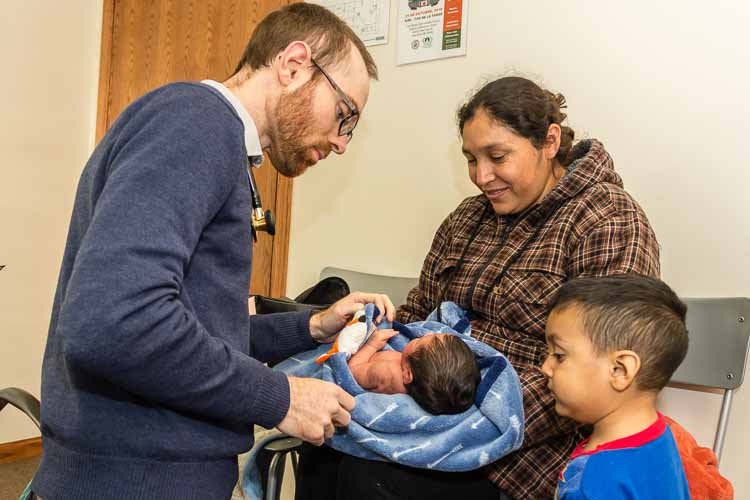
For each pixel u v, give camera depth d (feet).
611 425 3.05
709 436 4.70
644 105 5.08
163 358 2.22
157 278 2.17
